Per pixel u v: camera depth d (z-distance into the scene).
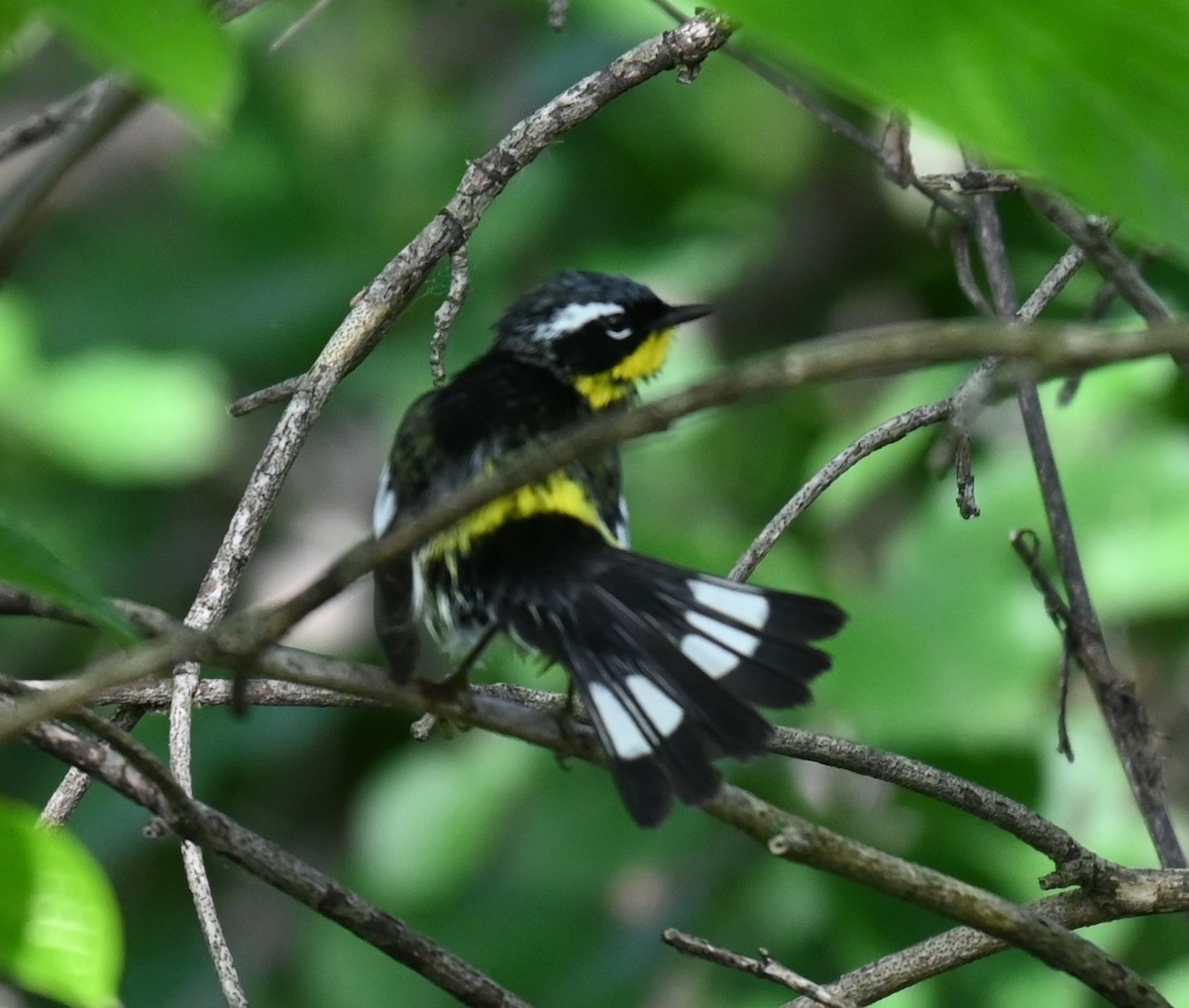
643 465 12.91
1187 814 10.95
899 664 10.30
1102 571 10.36
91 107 6.96
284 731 12.42
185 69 2.68
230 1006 5.96
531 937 10.65
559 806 10.90
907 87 2.64
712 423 12.92
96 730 4.80
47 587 3.70
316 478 14.56
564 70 12.96
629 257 13.05
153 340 13.01
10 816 3.74
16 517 3.87
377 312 6.95
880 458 11.23
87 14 2.67
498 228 12.52
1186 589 10.25
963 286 7.89
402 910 10.88
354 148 13.18
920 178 7.36
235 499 14.39
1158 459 10.55
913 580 10.56
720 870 10.63
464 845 10.96
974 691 10.25
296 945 12.30
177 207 13.68
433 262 7.07
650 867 10.73
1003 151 2.65
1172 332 3.43
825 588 10.68
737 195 13.63
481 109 13.15
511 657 10.17
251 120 13.22
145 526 14.30
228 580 6.54
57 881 3.82
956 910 5.06
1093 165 2.66
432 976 5.32
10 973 4.10
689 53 7.25
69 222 13.76
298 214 13.10
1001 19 2.60
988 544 10.52
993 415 11.61
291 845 12.88
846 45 2.62
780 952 10.38
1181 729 11.24
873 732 10.21
